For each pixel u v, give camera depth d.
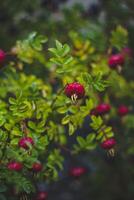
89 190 8.52
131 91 6.37
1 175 4.25
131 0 7.20
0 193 4.51
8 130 4.30
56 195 8.70
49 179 4.87
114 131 6.86
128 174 8.07
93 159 8.11
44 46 6.54
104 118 6.05
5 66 5.29
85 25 6.74
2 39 6.82
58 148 5.05
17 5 7.18
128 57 6.63
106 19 7.16
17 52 5.24
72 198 8.67
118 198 8.31
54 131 4.84
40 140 4.40
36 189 4.91
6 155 4.20
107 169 8.16
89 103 4.63
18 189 4.52
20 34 6.95
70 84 4.16
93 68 5.52
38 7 7.21
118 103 6.64
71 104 4.56
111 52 6.03
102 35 6.36
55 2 7.23
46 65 5.54
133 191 8.20
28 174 4.71
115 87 6.16
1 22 7.16
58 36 6.67
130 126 6.44
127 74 7.02
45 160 4.96
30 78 5.32
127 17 7.16
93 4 7.21
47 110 4.64
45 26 6.85
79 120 4.63
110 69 5.51
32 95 4.66
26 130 4.38
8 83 5.27
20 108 4.31
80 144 4.90
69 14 6.83
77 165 8.29
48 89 5.30
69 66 4.54
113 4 7.17
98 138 4.67
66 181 8.57
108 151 4.64
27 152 4.28
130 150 6.97
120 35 5.62
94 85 4.26
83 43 6.04
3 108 4.54
